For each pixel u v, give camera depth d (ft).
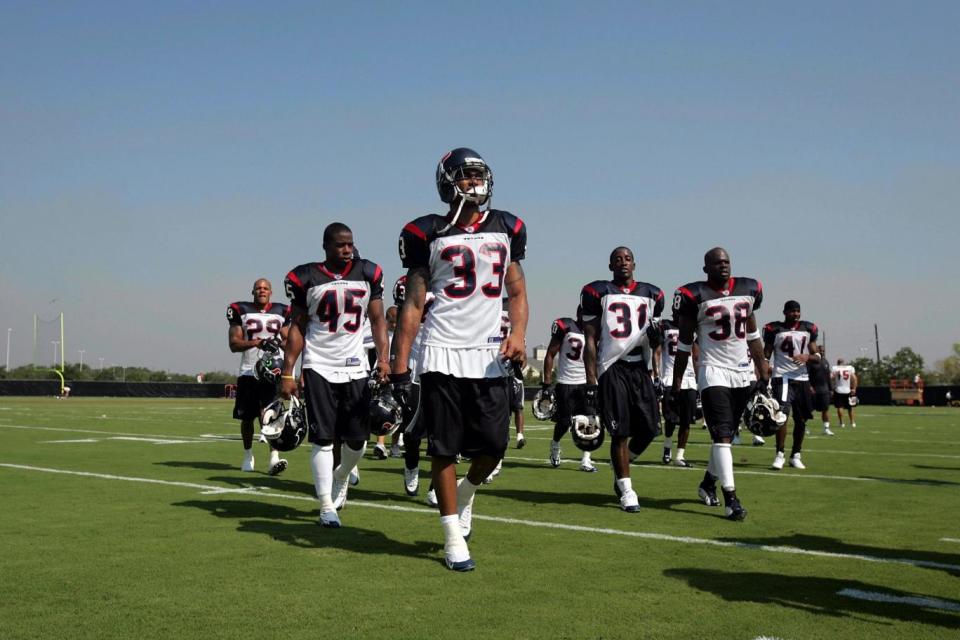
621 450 20.61
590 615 11.00
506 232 14.82
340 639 9.95
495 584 12.64
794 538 16.49
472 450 14.57
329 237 18.83
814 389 51.70
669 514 19.67
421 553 14.89
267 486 24.45
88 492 22.59
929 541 16.22
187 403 116.16
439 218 14.57
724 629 10.41
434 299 14.64
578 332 31.30
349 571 13.44
